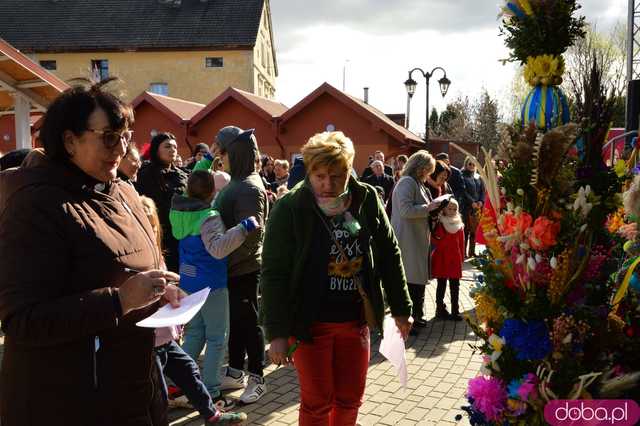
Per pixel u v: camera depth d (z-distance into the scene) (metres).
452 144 2.40
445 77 16.45
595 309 2.13
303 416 2.60
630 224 2.30
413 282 5.28
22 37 34.34
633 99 4.41
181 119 19.58
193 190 3.50
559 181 2.07
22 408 1.63
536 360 2.11
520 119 2.29
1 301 1.52
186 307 1.92
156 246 2.05
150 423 1.88
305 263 2.50
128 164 3.36
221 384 4.02
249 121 19.61
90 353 1.69
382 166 10.00
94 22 34.81
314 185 2.52
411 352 4.91
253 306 3.84
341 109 18.86
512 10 2.28
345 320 2.57
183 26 34.19
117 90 1.80
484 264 2.29
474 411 2.34
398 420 3.52
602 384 2.07
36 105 8.34
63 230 1.62
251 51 33.16
